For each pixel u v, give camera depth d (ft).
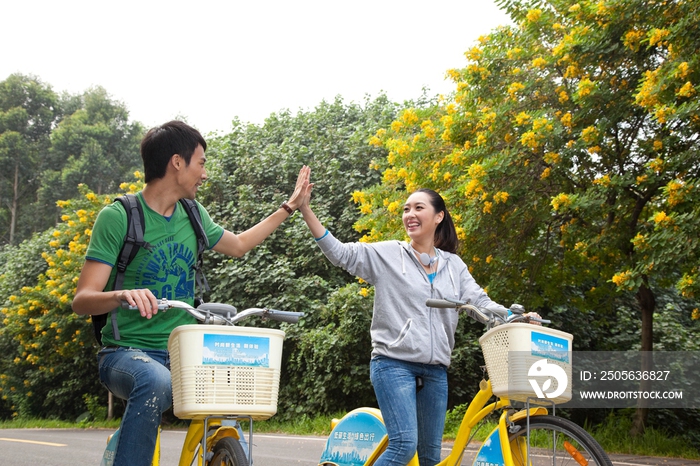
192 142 10.98
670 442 28.86
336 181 52.31
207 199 57.67
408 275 12.10
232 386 9.23
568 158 28.58
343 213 51.19
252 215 54.03
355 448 13.35
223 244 11.95
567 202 27.40
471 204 30.76
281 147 56.85
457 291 12.53
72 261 58.08
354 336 42.68
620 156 29.86
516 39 33.14
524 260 33.04
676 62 24.95
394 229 34.32
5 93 144.77
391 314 11.93
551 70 31.53
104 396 60.85
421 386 12.06
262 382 9.40
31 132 142.92
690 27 25.07
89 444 36.47
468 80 32.53
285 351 47.16
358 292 42.39
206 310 10.05
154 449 9.93
